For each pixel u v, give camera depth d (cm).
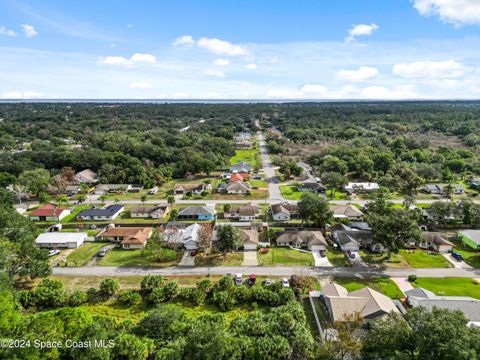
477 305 4512
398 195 10719
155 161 14175
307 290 5359
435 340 2786
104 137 16625
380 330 3244
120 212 9050
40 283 5453
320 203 7731
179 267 6112
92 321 3684
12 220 5919
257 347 3622
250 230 7275
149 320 4103
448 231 7794
